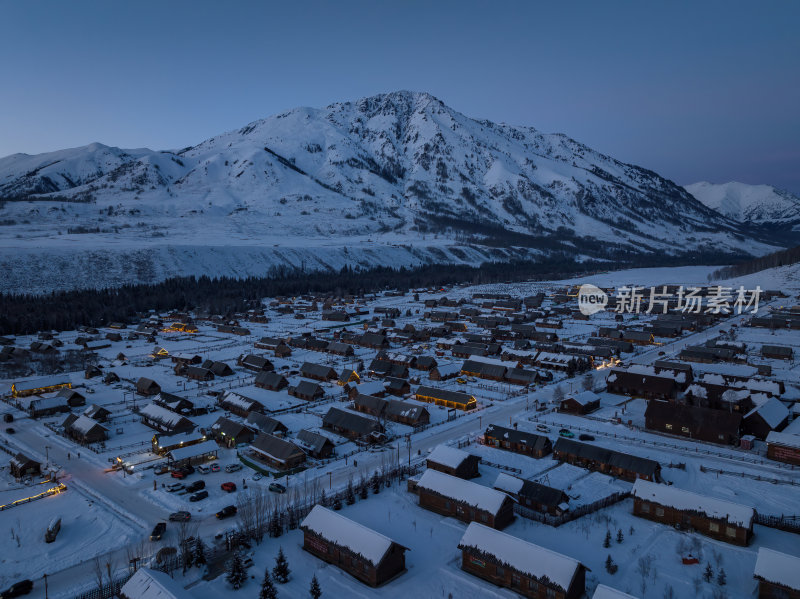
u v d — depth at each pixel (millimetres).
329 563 49281
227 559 49031
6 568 47656
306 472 68438
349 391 102750
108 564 43969
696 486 63844
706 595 42844
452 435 82500
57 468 70312
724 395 92812
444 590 45156
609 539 50875
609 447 76875
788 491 62250
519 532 54062
